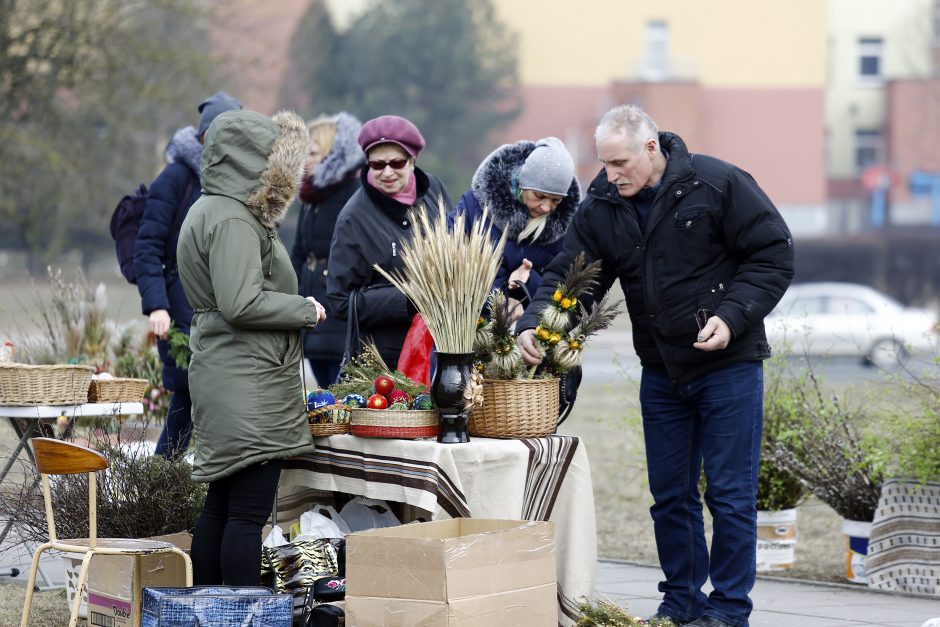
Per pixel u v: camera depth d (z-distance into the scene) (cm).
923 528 1009
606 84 7969
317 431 798
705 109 7775
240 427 743
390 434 767
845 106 8075
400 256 898
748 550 790
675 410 826
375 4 8094
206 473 749
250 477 753
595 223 818
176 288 1089
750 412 793
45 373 901
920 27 7775
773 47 7744
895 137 7744
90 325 1358
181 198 1086
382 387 795
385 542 672
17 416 907
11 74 3119
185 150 1087
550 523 711
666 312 793
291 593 777
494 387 785
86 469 711
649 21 7894
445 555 652
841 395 1185
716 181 777
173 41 3675
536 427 790
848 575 1079
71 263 6134
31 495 902
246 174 748
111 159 3700
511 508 768
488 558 673
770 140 7744
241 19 5319
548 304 823
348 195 1103
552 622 707
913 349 1135
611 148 779
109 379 949
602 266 831
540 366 827
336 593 754
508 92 8050
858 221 7862
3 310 1644
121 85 3244
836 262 6272
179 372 1065
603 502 1498
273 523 835
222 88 3572
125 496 869
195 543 777
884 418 1055
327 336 1087
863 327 3491
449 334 769
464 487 758
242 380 746
